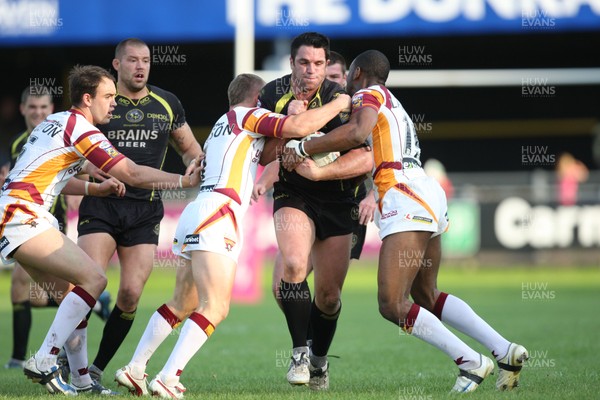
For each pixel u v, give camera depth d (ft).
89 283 70.90
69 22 195.83
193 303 71.61
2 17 197.36
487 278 217.15
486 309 157.07
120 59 84.99
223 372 90.63
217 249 67.31
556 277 220.02
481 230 232.32
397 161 72.02
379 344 115.55
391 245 70.23
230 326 137.90
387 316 71.26
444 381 81.20
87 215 82.74
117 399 68.03
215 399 67.31
